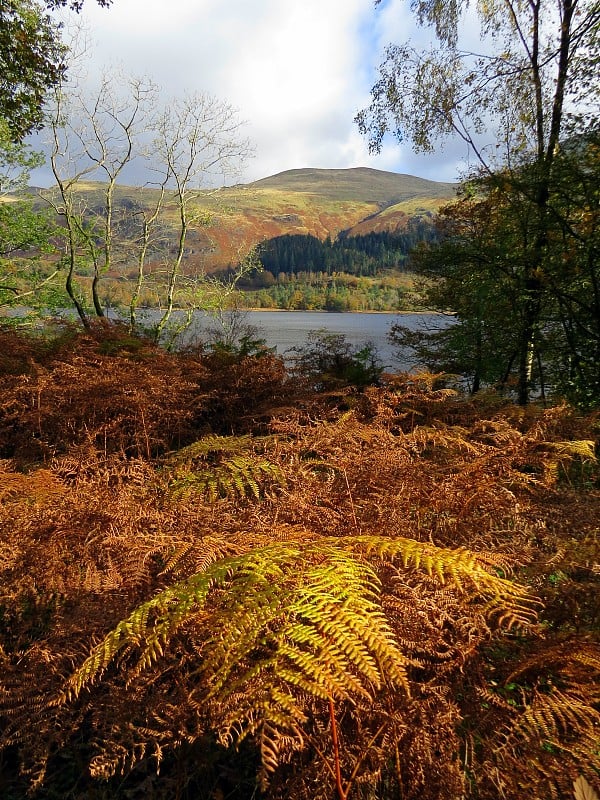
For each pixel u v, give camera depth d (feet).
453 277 31.42
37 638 5.88
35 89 32.12
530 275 24.29
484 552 6.04
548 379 27.73
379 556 5.40
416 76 35.22
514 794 4.07
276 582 4.28
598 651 4.60
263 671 4.13
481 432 11.80
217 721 4.36
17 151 39.17
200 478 7.34
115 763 4.72
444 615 4.93
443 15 34.04
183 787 5.22
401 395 14.39
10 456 12.71
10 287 41.04
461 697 4.81
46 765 5.12
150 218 44.78
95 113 40.32
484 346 29.48
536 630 5.07
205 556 5.10
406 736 4.46
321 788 4.40
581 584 5.80
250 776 5.29
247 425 15.61
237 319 52.60
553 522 7.67
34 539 6.10
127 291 44.93
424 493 7.06
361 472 7.44
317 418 13.76
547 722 4.32
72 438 12.85
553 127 29.48
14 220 40.22
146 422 13.48
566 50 29.63
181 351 25.80
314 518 6.67
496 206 28.25
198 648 4.79
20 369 17.79
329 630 3.76
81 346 19.51
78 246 42.52
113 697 4.97
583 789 3.78
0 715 5.15
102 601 5.63
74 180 41.22
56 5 29.53
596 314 22.62
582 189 22.00
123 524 6.19
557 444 8.75
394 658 3.64
